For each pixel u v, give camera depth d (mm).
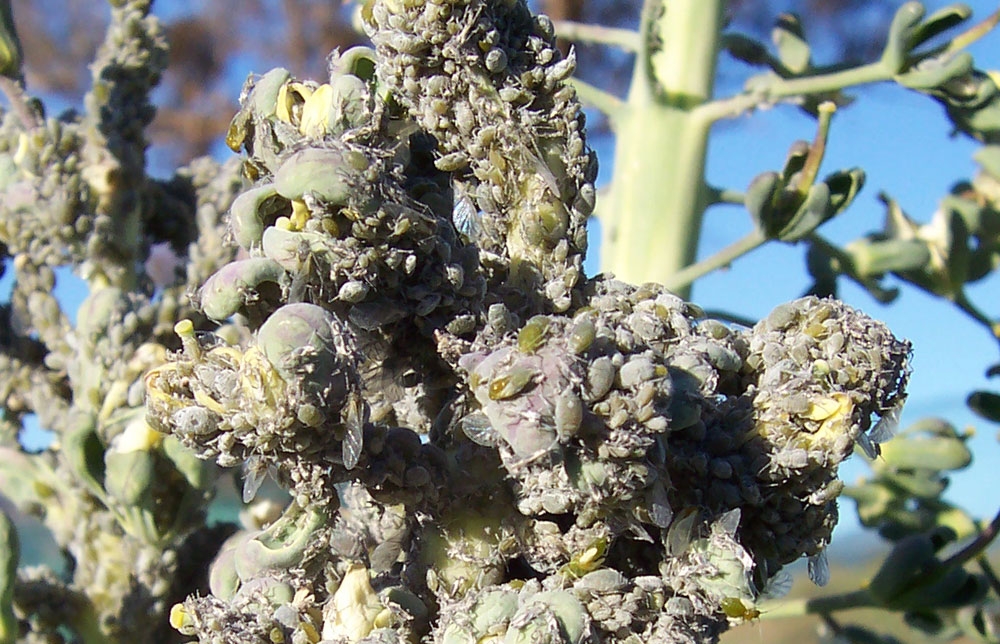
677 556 117
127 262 176
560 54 126
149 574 164
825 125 169
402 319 118
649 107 191
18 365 173
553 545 118
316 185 111
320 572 120
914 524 218
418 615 118
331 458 112
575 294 124
